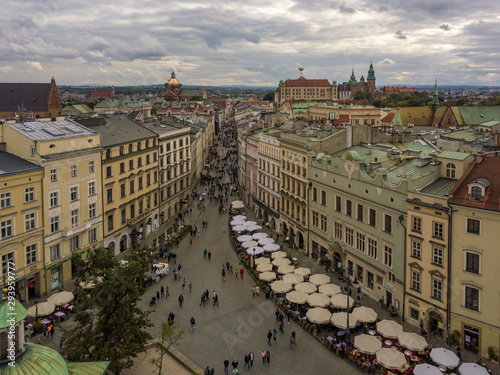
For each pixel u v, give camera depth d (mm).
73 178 59469
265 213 95000
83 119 74312
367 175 55781
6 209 49406
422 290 47094
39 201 53906
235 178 140875
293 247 76625
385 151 65812
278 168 85250
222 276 64562
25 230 52125
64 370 21969
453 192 43375
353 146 72625
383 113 196625
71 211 59500
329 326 49750
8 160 53094
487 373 36188
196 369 40719
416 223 47375
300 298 52125
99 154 64875
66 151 58344
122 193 72562
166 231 85312
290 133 87375
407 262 48656
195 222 94938
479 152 56312
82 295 37406
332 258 65062
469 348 42969
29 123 59531
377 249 54219
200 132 142250
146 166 81438
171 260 71875
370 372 40906
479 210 40906
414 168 54906
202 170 150625
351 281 60375
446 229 43875
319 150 70688
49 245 55531
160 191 89125
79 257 37562
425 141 77000
